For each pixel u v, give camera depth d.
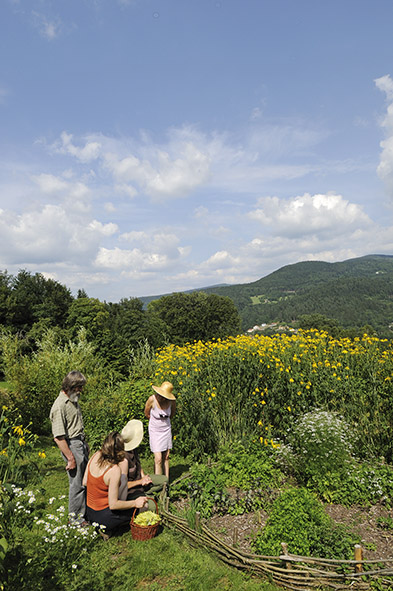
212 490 4.28
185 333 47.19
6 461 4.21
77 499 3.66
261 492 4.21
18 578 2.68
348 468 4.43
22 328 40.28
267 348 7.38
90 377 10.34
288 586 2.89
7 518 3.29
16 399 8.49
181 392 6.47
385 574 2.82
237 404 6.52
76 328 40.75
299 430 4.95
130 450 4.18
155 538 3.51
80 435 3.76
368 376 6.40
